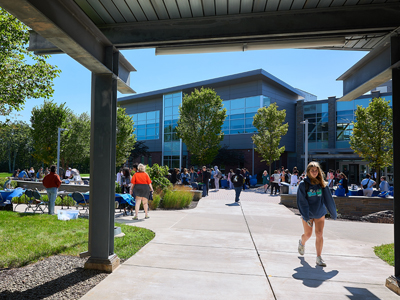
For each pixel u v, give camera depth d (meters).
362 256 5.39
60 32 3.05
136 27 4.21
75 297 3.38
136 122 51.66
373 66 4.25
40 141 32.09
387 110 22.77
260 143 29.55
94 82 4.41
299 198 4.83
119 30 4.24
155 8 3.84
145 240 6.21
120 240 6.00
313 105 40.31
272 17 3.97
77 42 3.37
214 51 4.46
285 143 41.47
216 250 5.57
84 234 6.60
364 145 23.61
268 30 3.96
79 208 12.43
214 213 10.65
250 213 10.77
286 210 11.81
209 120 29.59
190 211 11.19
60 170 25.39
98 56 4.01
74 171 17.78
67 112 33.47
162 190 12.72
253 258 5.09
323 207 4.79
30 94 9.03
